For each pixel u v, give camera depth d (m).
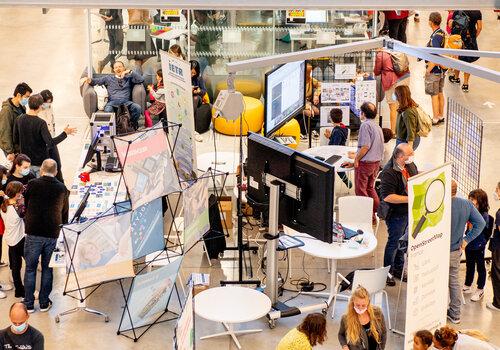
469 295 9.91
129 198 8.72
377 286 8.88
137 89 13.30
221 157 12.00
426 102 15.05
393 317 9.49
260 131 13.55
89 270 8.63
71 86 15.60
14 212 9.41
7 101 11.37
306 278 10.18
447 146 12.32
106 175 11.07
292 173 8.77
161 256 10.05
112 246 8.66
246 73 13.96
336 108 12.27
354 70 13.05
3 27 18.80
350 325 7.79
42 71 16.30
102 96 13.23
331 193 8.52
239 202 9.55
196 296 9.02
